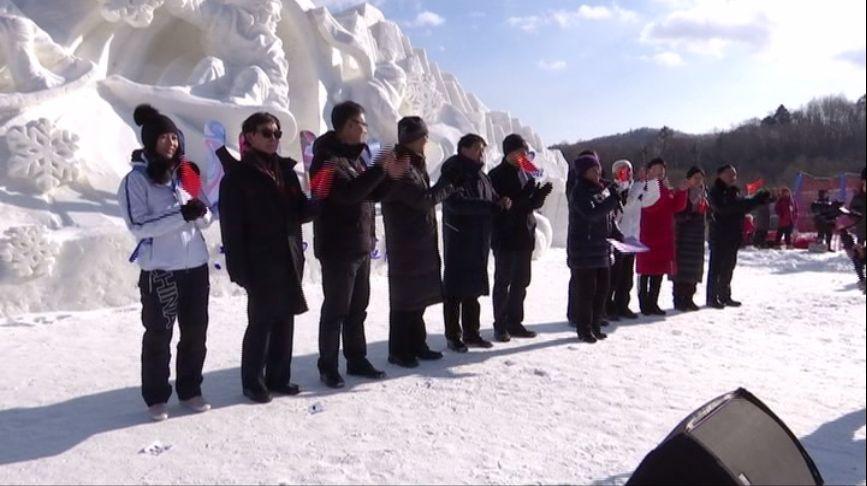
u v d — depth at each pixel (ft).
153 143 14.39
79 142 29.25
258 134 15.25
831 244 57.93
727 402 10.37
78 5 34.86
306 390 16.75
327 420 14.64
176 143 14.64
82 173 29.50
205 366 18.93
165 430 14.08
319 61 43.42
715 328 24.30
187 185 15.02
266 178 15.24
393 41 51.29
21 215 27.04
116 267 26.94
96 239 26.68
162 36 39.27
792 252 53.83
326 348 16.98
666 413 15.12
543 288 33.86
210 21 38.70
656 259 26.13
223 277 29.43
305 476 11.91
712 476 9.12
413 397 16.15
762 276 40.91
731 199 27.91
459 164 19.85
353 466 12.30
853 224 16.70
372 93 44.01
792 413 15.12
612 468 12.24
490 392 16.51
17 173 27.73
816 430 14.08
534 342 21.83
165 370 14.83
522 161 21.35
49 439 13.62
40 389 16.76
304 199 16.31
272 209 15.33
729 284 29.19
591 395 16.30
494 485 11.55
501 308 21.67
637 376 17.93
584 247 21.34
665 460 9.35
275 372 16.40
